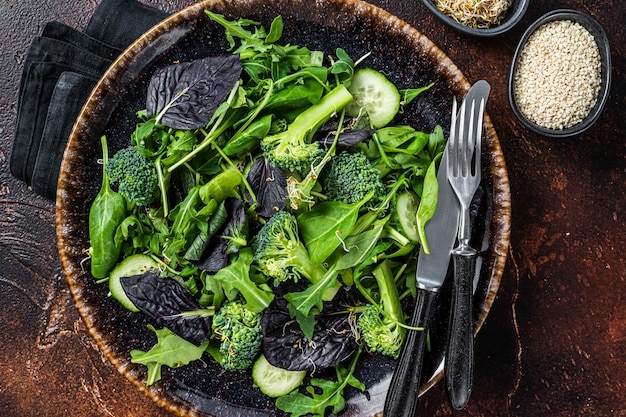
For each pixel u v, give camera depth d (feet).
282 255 1.89
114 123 2.02
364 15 2.01
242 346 1.94
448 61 2.02
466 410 2.25
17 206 2.23
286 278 1.92
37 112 2.15
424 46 2.02
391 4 2.22
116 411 2.24
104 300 2.04
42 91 2.14
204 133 1.93
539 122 2.19
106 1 2.15
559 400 2.25
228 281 1.90
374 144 1.98
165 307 1.96
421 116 2.07
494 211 2.05
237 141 1.92
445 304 2.08
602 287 2.24
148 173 1.93
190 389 2.07
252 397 2.08
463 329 1.96
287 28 2.03
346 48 2.04
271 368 2.03
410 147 1.99
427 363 2.08
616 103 2.23
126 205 1.97
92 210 1.96
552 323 2.24
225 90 1.90
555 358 2.25
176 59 2.02
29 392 2.24
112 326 2.05
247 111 1.95
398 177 2.00
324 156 1.91
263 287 1.94
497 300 2.24
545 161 2.23
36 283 2.23
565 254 2.24
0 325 2.23
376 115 2.01
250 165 1.95
